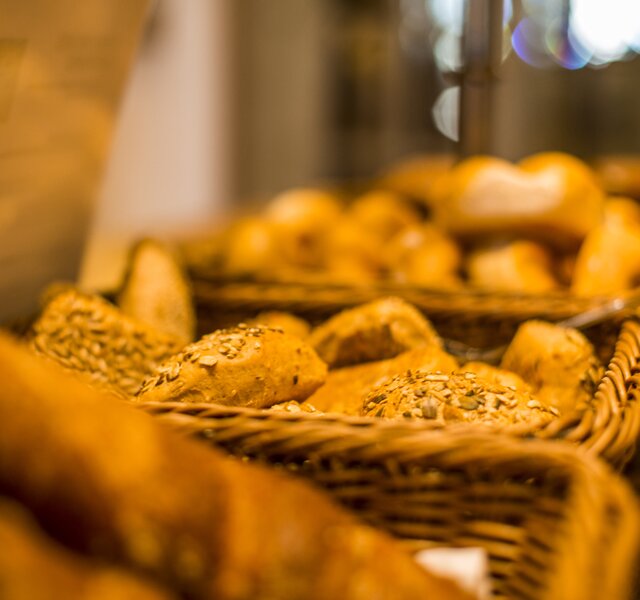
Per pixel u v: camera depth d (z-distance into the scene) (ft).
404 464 1.55
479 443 1.52
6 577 1.03
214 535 1.26
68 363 2.07
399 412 1.77
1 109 2.21
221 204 8.63
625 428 1.64
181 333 2.66
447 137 9.77
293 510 1.29
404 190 4.29
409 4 9.71
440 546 1.56
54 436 1.26
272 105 9.22
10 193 2.38
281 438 1.58
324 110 9.59
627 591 1.27
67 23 2.27
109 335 2.13
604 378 1.85
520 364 2.19
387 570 1.27
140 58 7.37
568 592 1.24
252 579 1.25
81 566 1.12
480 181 3.07
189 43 7.93
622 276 2.84
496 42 3.61
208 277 2.98
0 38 2.09
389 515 1.58
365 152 9.92
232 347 1.88
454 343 2.59
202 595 1.24
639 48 9.71
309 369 1.94
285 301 2.83
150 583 1.22
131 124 7.36
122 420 1.30
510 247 3.03
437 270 3.06
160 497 1.25
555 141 10.46
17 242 2.51
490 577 1.52
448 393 1.78
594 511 1.34
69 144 2.55
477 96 3.65
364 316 2.30
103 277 3.42
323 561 1.27
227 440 1.59
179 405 1.66
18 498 1.25
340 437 1.56
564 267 3.11
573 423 1.64
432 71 9.89
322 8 9.30
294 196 3.81
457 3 3.79
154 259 2.68
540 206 2.99
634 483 1.99
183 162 8.03
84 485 1.24
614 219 3.30
